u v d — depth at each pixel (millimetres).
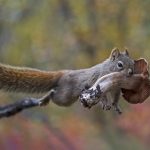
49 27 17641
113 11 17172
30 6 16750
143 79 3922
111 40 17312
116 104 3932
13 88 4605
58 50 17609
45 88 4523
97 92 3826
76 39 17734
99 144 17688
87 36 17562
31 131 14484
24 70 4602
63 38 17719
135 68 3973
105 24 17359
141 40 16609
